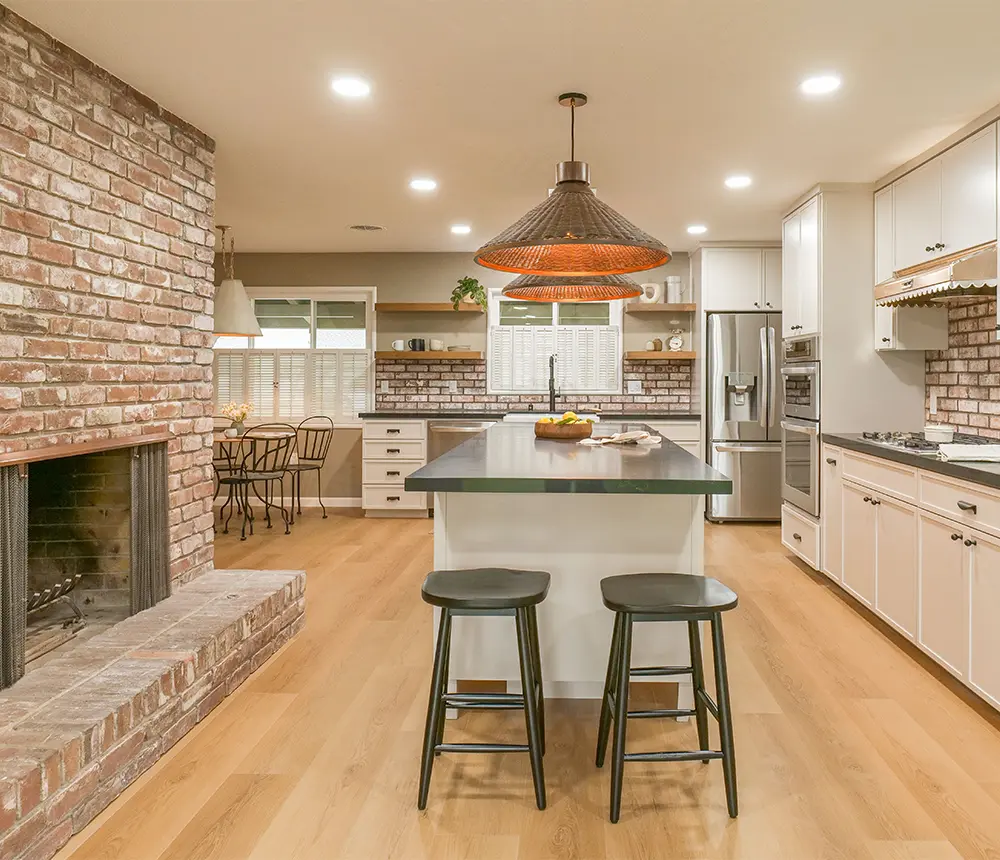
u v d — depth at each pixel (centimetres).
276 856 193
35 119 250
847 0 244
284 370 747
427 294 731
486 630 273
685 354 693
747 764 241
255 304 748
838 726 268
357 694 296
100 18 251
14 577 233
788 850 196
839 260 462
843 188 461
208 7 246
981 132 345
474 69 297
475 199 510
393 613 400
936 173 387
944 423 445
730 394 658
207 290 364
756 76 303
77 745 201
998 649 265
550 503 268
